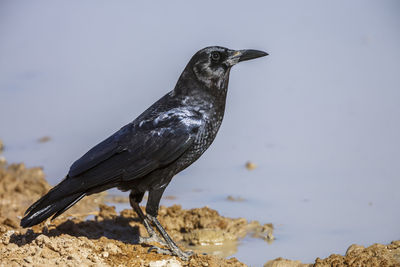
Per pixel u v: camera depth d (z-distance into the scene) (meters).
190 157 10.48
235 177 14.45
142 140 10.09
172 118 10.27
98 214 12.63
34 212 9.77
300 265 9.98
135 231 11.50
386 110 17.28
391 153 15.02
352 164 14.61
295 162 15.09
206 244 11.34
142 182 10.30
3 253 9.65
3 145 16.84
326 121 16.89
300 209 12.60
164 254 10.18
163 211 12.36
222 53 10.57
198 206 13.02
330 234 11.41
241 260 10.58
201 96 10.52
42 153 16.33
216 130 10.69
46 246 9.68
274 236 11.48
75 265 9.11
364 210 12.34
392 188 13.29
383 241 11.02
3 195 13.28
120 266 9.53
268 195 13.38
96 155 9.99
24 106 18.92
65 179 9.95
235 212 12.59
